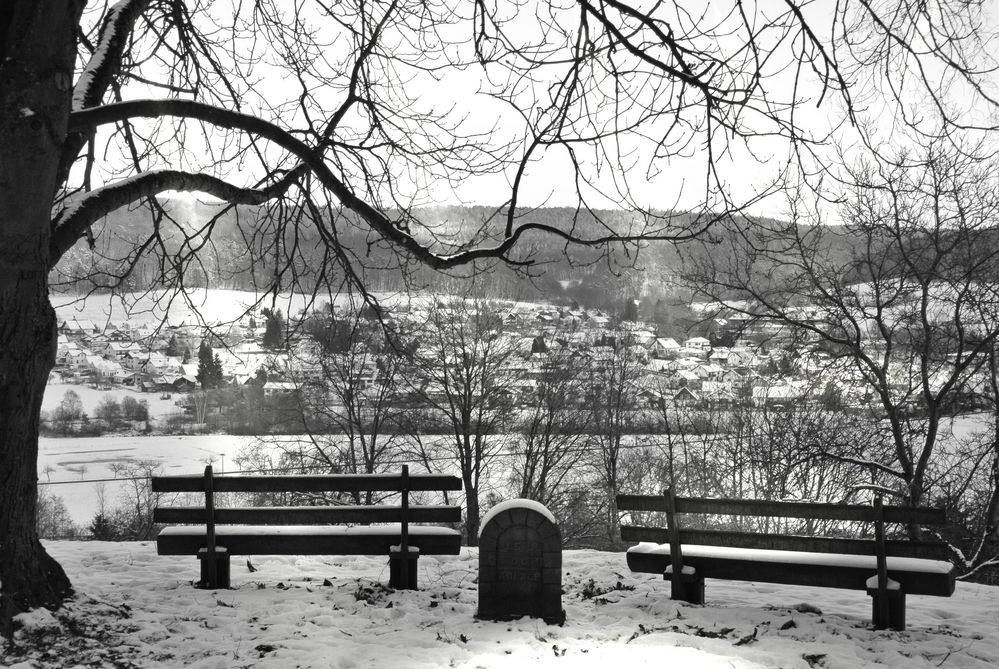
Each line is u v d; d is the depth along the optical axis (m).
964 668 6.18
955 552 17.45
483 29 7.45
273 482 8.20
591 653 6.33
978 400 18.88
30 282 6.82
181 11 9.85
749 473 28.92
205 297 10.88
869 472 19.38
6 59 6.52
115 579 8.54
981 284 17.45
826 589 8.76
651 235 7.84
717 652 6.42
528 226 8.68
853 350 18.06
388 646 6.53
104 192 7.76
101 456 54.12
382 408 28.39
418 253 9.04
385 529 8.39
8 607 6.52
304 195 9.93
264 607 7.54
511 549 7.28
